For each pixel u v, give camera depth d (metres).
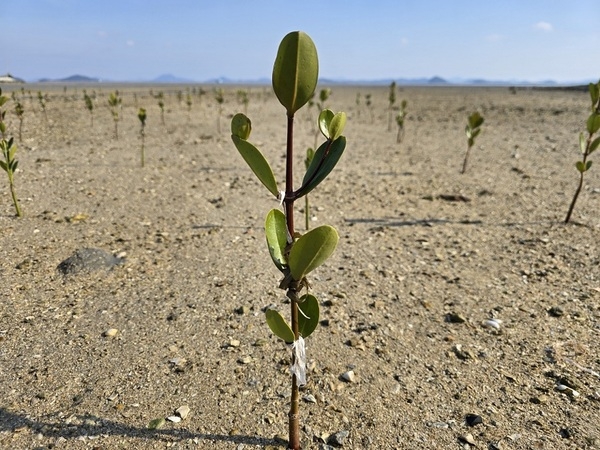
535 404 0.64
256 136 3.18
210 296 0.92
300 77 0.40
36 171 1.78
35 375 0.66
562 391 0.67
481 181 1.97
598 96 1.25
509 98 7.57
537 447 0.56
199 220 1.37
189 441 0.56
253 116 4.54
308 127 3.83
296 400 0.53
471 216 1.51
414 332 0.82
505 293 0.97
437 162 2.40
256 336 0.79
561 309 0.89
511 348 0.77
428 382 0.69
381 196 1.74
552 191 1.79
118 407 0.61
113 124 3.31
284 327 0.45
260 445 0.56
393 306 0.91
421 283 1.01
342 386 0.67
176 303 0.89
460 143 3.01
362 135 3.42
